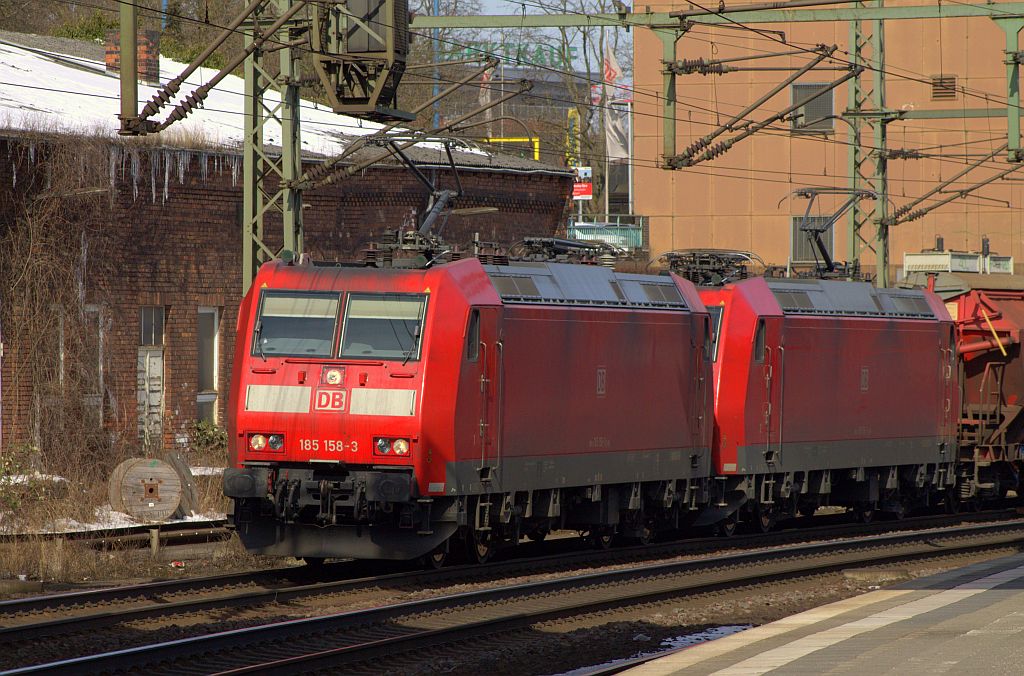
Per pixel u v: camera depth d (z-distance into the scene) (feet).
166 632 105.60
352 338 137.39
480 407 140.05
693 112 442.91
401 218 246.06
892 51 435.53
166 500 174.09
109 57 269.64
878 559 157.38
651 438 167.32
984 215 436.76
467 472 138.51
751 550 171.83
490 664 100.48
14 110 204.54
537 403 148.46
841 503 209.67
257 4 144.46
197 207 219.82
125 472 173.78
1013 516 229.86
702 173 448.24
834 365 198.39
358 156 242.17
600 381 158.30
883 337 207.72
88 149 201.16
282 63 168.86
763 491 188.44
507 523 148.87
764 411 186.50
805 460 193.16
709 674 79.00
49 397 198.39
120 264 209.05
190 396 220.23
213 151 219.20
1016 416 230.89
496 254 150.20
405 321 136.77
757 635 95.04
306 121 264.93
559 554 158.81
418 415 133.80
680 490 175.32
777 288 192.54
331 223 239.50
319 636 106.22
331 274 140.87
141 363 215.10
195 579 128.06
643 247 449.48
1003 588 117.91
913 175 438.81
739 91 442.09
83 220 203.21
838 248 443.73
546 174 270.87
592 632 112.27
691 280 192.65
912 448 213.25
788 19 177.47
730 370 183.32
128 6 139.03
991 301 233.96
